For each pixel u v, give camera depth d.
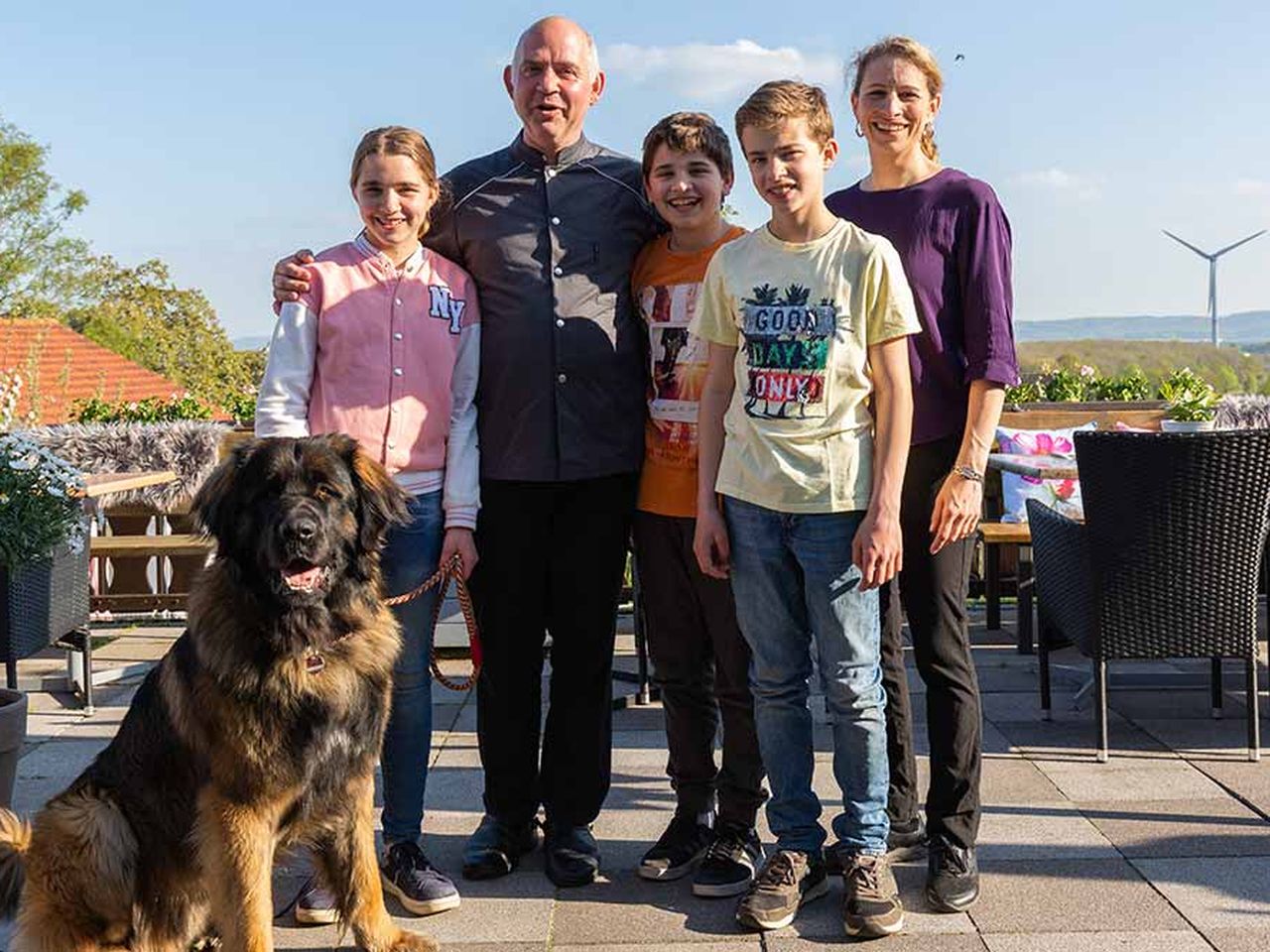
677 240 3.91
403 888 3.74
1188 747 5.29
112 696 6.56
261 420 3.68
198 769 3.18
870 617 3.54
